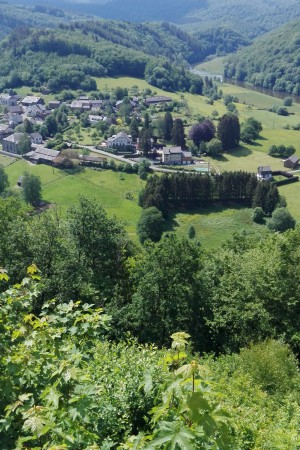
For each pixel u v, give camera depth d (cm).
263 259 3067
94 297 2962
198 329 2919
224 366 2103
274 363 2109
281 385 2038
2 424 814
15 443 802
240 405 1510
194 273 3011
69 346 1012
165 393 788
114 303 2917
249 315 2775
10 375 916
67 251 2969
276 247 3147
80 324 1162
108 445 857
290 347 2698
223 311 2964
